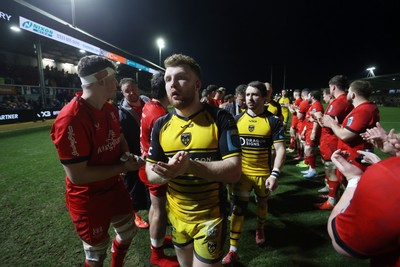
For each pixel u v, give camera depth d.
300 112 5.93
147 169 1.50
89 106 1.62
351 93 2.69
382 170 0.76
